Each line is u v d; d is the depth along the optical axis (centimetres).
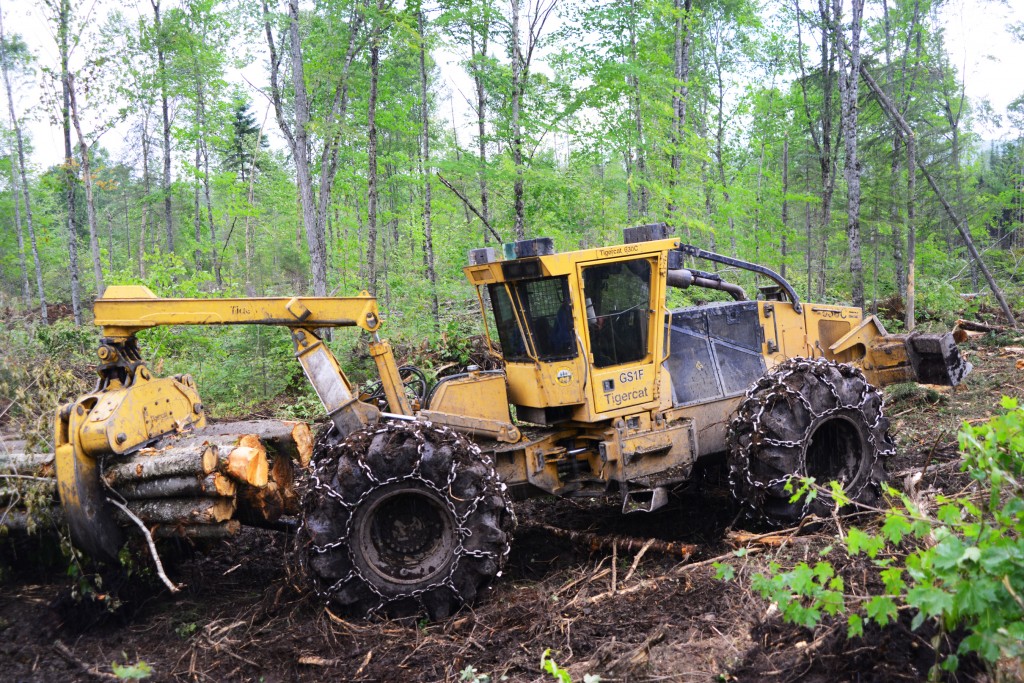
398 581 438
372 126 1160
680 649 358
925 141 1892
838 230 1938
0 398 618
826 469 540
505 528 461
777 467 502
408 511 454
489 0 1053
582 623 400
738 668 334
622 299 533
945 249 2273
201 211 2473
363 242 1959
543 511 621
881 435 546
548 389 527
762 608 380
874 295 1789
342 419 483
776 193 1664
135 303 479
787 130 1998
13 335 661
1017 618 265
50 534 472
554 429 554
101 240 2738
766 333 619
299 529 440
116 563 459
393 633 418
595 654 364
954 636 319
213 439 466
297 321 479
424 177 1310
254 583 507
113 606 442
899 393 869
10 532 492
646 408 541
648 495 540
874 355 662
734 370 596
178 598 485
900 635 328
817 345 646
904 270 2039
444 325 1109
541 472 527
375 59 1145
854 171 1327
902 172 1798
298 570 461
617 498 635
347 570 431
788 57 1852
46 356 675
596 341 523
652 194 1437
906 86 1808
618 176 1514
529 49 1079
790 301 639
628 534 552
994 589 261
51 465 468
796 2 1568
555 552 536
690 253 577
